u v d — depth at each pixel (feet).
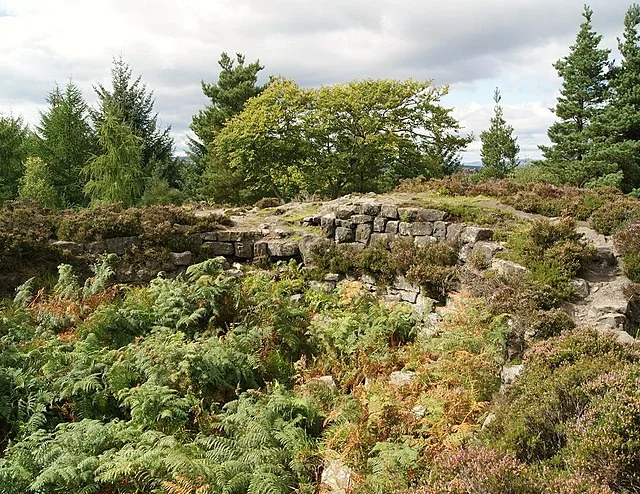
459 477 16.07
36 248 44.16
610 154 87.15
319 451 23.00
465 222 44.45
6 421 26.66
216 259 43.47
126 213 50.31
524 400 20.56
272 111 89.10
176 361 28.63
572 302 33.17
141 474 20.84
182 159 149.48
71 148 125.49
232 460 21.15
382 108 88.12
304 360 32.30
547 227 38.27
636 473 15.55
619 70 93.35
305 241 48.16
